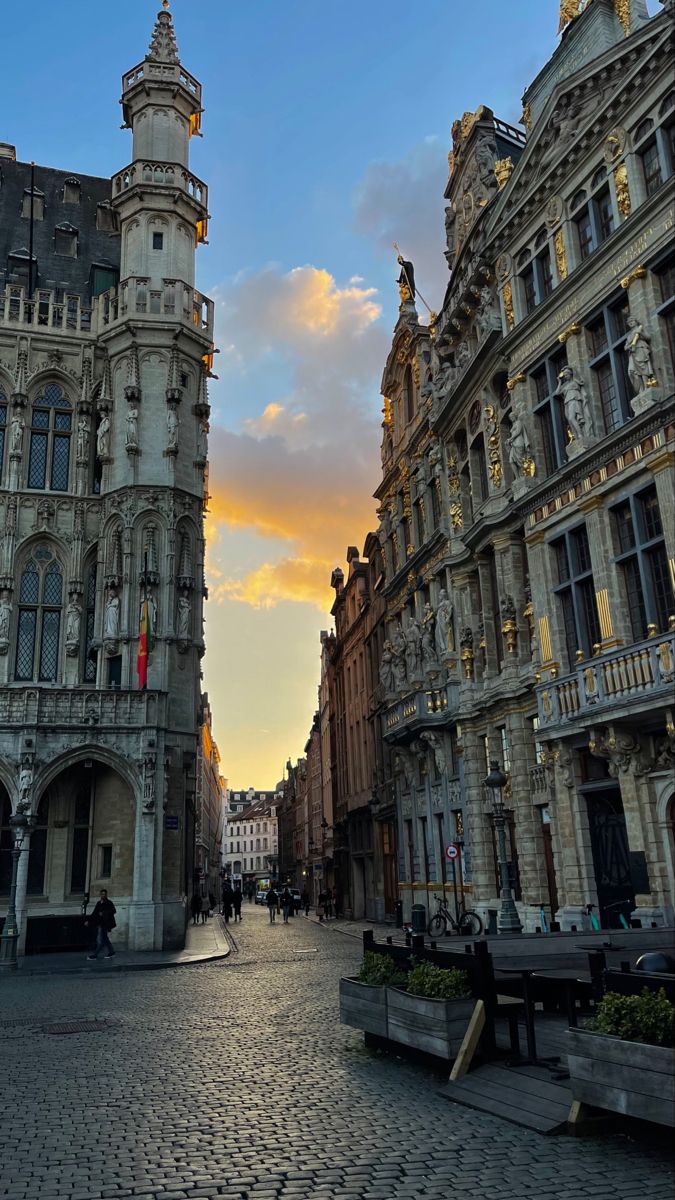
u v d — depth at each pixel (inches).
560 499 909.8
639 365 784.3
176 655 1344.7
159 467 1401.3
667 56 799.7
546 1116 314.5
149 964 968.9
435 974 407.8
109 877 1242.6
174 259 1510.8
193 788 1422.2
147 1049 480.1
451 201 1338.6
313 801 3316.9
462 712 1163.9
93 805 1278.3
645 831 761.6
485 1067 377.4
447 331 1251.8
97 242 1718.8
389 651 1523.1
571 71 1009.5
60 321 1514.5
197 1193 257.3
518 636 1038.4
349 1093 369.1
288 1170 275.1
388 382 1640.0
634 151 841.5
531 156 992.2
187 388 1473.9
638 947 459.2
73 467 1451.8
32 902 1229.7
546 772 919.0
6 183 1718.8
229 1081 396.8
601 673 797.2
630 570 820.6
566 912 856.3
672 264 785.6
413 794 1425.9
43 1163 286.5
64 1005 678.5
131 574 1359.5
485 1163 277.6
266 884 5142.7
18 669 1374.3
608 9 959.6
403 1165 277.4
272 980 809.5
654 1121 268.1
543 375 993.5
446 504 1294.3
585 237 928.3
